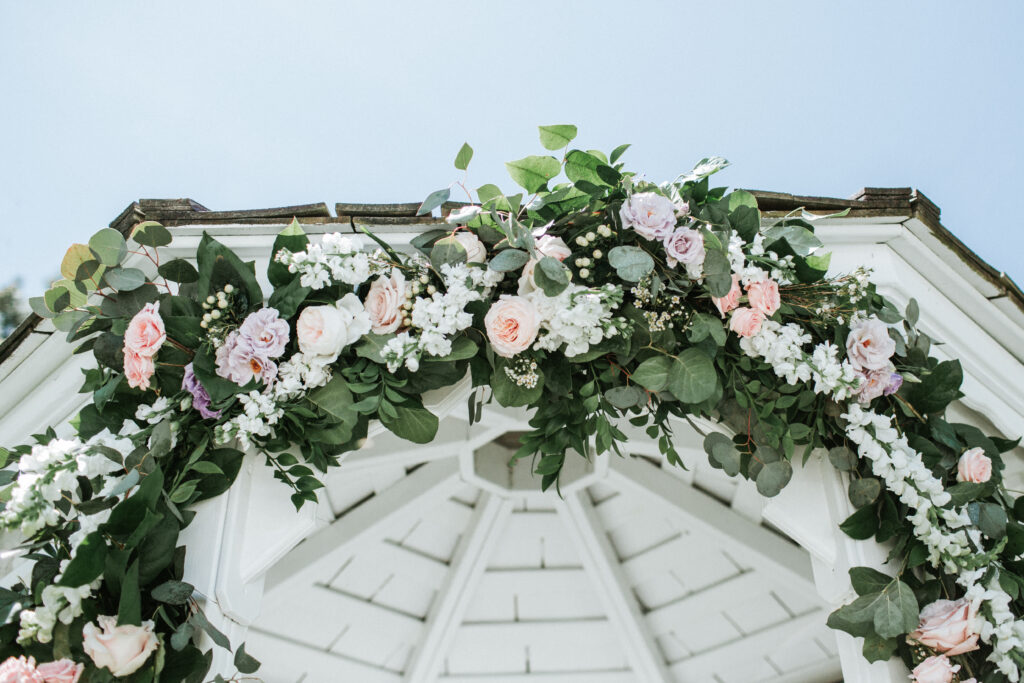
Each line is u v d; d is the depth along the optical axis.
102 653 1.38
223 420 1.68
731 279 1.71
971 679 1.65
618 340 1.73
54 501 1.54
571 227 1.84
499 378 1.76
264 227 2.06
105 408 1.71
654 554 4.58
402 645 4.66
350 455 3.63
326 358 1.65
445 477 4.08
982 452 1.80
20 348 2.12
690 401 1.65
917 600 1.72
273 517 1.77
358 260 1.68
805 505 1.89
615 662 4.91
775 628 4.59
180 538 1.66
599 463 4.07
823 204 2.12
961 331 2.25
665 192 1.83
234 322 1.68
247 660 1.49
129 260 2.10
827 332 1.87
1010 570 1.78
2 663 1.43
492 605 4.73
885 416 1.78
